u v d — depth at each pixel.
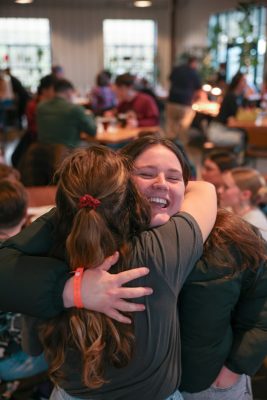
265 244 0.98
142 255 0.79
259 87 7.64
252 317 1.00
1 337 1.37
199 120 6.89
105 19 11.12
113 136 4.27
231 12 8.85
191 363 0.95
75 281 0.74
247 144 4.72
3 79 8.18
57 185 0.79
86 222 0.72
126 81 4.83
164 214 0.86
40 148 2.88
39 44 11.08
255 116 4.93
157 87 10.85
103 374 0.79
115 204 0.75
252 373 1.00
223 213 1.00
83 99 8.49
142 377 0.81
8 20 10.78
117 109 5.21
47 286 0.74
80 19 11.02
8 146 7.36
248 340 0.99
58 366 0.79
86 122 3.71
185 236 0.83
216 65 9.21
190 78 7.07
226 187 2.18
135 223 0.81
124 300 0.76
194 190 1.00
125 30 11.34
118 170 0.77
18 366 1.41
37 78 11.29
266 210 2.78
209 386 0.98
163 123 8.36
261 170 5.41
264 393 1.30
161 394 0.83
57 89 3.68
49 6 10.73
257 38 6.49
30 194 2.53
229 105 5.00
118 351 0.76
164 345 0.81
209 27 9.85
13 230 1.53
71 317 0.75
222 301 0.91
